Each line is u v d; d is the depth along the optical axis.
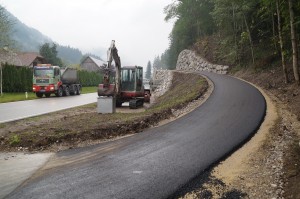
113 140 10.52
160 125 12.82
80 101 26.78
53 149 9.56
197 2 63.44
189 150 8.84
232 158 8.18
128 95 22.22
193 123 12.43
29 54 67.56
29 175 7.18
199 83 26.34
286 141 9.64
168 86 40.03
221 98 18.52
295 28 22.44
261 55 35.03
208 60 50.59
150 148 9.16
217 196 5.99
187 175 6.95
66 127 12.07
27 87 38.53
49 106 21.62
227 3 37.62
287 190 6.26
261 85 25.22
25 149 9.58
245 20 36.12
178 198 5.88
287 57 26.00
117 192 6.07
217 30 57.28
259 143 9.45
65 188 6.31
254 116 13.05
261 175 7.05
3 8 30.97
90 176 6.97
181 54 67.31
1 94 30.92
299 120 12.30
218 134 10.51
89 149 9.40
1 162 8.25
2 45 31.05
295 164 7.63
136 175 6.98
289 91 19.12
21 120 14.79
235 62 41.50
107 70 18.06
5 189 6.36
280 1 22.77
